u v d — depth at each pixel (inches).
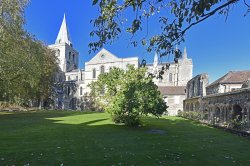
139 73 1066.1
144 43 243.1
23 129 826.2
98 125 1008.2
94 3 200.2
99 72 3083.2
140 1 215.9
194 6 188.2
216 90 1740.9
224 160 438.6
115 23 238.1
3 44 1037.2
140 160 421.4
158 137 718.5
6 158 415.2
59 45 3764.8
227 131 914.7
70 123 1058.7
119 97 1024.9
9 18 1048.2
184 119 1537.9
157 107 981.8
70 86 3211.1
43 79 2026.3
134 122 1006.4
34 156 433.4
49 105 2743.6
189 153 490.6
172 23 221.6
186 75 3061.0
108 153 471.5
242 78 1665.8
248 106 938.7
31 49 1215.6
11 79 1155.9
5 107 1993.1
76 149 503.8
